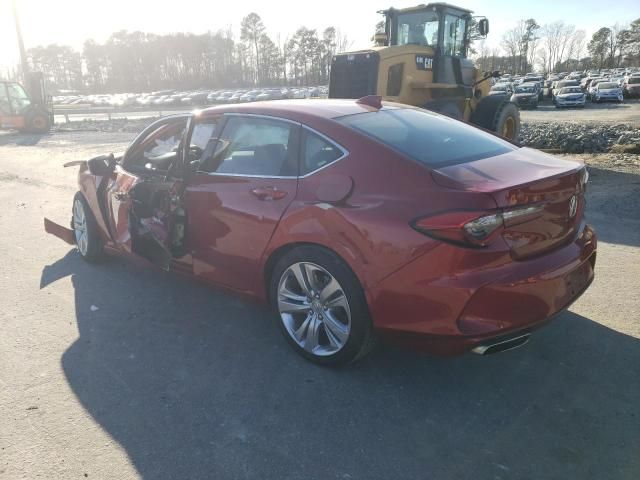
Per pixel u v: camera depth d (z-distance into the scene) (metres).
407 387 3.12
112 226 4.80
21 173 11.59
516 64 107.44
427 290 2.75
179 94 73.56
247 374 3.31
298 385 3.17
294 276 3.40
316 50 105.75
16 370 3.39
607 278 4.52
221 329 3.91
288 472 2.48
